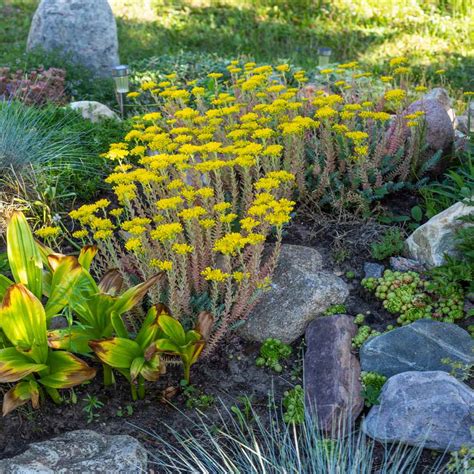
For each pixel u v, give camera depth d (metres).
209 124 2.18
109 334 1.63
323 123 2.30
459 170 2.14
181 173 1.91
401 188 2.23
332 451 1.47
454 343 1.70
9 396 1.53
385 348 1.71
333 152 2.15
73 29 3.67
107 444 1.54
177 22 4.99
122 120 2.80
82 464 1.48
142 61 3.94
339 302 1.88
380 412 1.57
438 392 1.55
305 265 1.94
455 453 1.45
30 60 3.50
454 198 2.05
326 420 1.60
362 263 1.98
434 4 5.07
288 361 1.79
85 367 1.56
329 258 2.00
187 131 2.09
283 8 5.20
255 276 1.79
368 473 1.46
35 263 1.59
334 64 3.59
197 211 1.72
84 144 2.45
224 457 1.54
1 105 2.53
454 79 3.91
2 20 4.95
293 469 1.47
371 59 4.32
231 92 2.91
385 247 1.98
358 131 2.09
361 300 1.90
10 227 1.60
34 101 2.97
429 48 4.43
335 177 2.15
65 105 2.94
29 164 2.25
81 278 1.59
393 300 1.85
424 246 1.92
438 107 2.31
